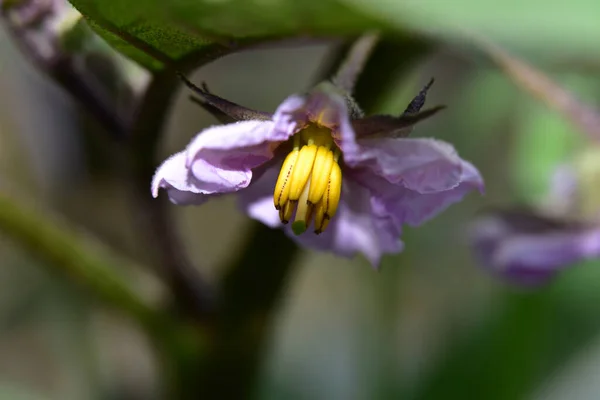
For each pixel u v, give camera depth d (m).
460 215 0.52
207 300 0.30
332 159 0.25
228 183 0.25
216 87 0.57
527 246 0.32
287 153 0.26
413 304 0.51
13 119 0.41
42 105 0.41
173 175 0.25
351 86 0.26
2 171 0.40
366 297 0.40
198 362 0.30
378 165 0.25
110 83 0.28
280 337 0.48
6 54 0.40
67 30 0.27
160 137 0.27
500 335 0.36
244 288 0.30
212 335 0.30
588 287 0.37
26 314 0.51
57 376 0.54
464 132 0.45
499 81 0.40
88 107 0.28
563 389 0.42
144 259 0.34
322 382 0.46
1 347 0.54
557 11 0.22
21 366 0.54
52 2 0.27
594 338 0.37
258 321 0.30
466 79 0.42
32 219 0.30
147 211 0.29
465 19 0.22
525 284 0.32
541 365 0.36
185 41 0.24
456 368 0.36
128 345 0.53
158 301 0.30
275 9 0.24
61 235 0.30
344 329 0.49
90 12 0.23
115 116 0.28
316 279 0.62
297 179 0.25
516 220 0.32
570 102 0.29
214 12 0.24
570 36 0.22
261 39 0.25
